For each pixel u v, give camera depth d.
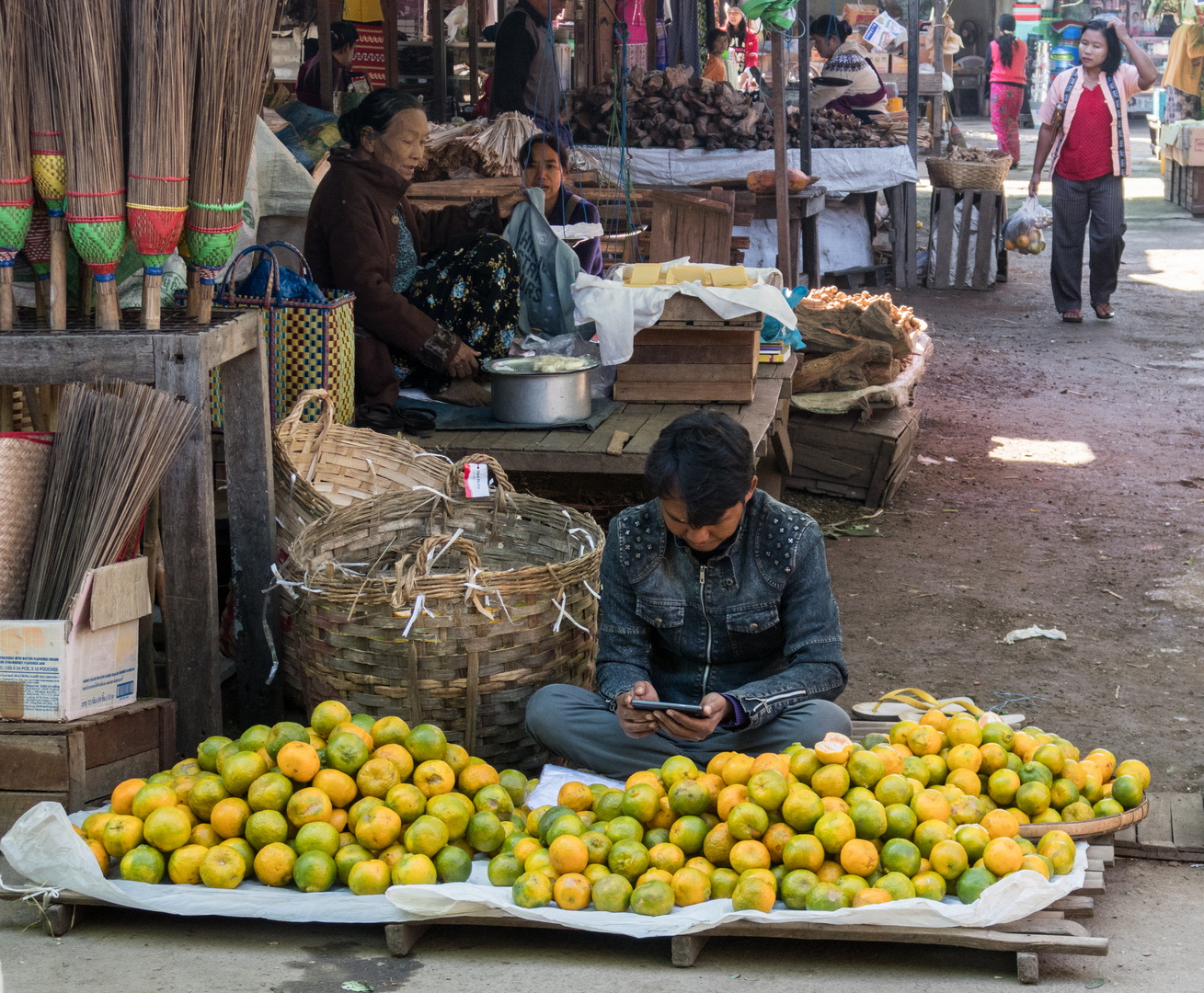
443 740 2.85
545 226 5.82
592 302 4.97
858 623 4.64
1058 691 4.07
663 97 10.28
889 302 7.03
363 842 2.65
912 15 12.15
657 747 3.04
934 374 8.51
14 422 4.03
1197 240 13.83
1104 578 5.12
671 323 5.00
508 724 3.20
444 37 11.57
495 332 5.42
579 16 11.10
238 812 2.68
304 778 2.71
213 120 3.09
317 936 2.63
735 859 2.60
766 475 5.96
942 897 2.54
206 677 3.21
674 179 10.02
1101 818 2.80
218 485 4.41
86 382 3.09
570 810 2.73
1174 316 10.34
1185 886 2.85
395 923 2.53
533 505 3.82
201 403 3.08
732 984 2.44
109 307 3.11
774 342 5.79
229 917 2.65
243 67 3.09
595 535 3.58
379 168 5.01
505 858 2.67
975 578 5.11
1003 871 2.53
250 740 2.80
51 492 3.03
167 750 3.13
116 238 3.05
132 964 2.50
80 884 2.59
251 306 4.23
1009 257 13.33
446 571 3.82
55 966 2.48
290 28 11.49
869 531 5.66
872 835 2.59
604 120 10.17
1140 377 8.52
